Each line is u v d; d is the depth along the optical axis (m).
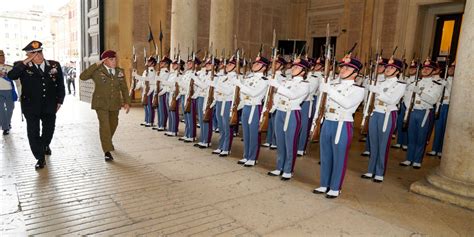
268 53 17.88
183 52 10.45
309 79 7.09
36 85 5.25
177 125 8.33
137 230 3.53
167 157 6.40
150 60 9.23
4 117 7.46
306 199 4.65
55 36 26.83
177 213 3.98
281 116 5.45
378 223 3.98
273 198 4.61
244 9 16.73
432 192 4.84
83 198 4.28
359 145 8.56
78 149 6.59
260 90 5.93
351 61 4.65
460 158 4.70
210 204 4.29
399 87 5.52
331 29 16.61
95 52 13.39
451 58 12.53
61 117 9.97
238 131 9.13
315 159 6.98
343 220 4.02
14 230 3.40
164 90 8.66
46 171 5.23
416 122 6.69
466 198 4.53
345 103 4.58
